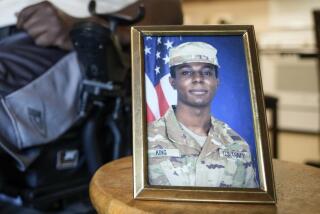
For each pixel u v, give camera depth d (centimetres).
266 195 49
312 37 401
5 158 108
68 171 126
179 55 54
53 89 108
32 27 107
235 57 54
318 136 393
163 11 129
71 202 141
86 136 123
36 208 139
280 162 70
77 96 115
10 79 99
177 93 53
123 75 115
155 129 52
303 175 62
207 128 52
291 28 413
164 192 49
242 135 52
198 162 51
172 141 52
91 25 99
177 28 55
